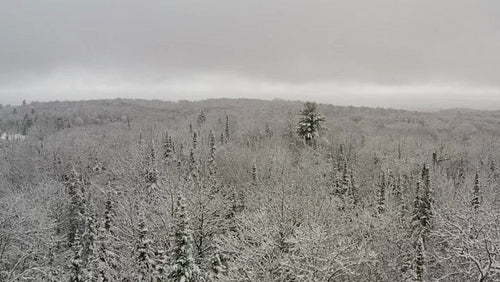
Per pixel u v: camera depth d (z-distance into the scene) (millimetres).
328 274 23781
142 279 29406
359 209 39438
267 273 25594
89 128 170875
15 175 82500
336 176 60281
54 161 90750
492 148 109250
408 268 27656
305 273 24266
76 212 49844
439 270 27078
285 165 63875
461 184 69125
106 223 39531
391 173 70812
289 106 193750
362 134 133750
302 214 34594
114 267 35625
